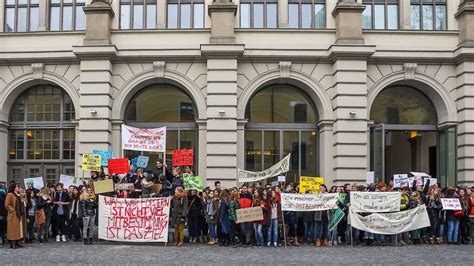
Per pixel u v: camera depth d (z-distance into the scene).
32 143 23.81
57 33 22.78
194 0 23.14
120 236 16.94
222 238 17.19
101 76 22.11
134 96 23.53
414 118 24.09
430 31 22.92
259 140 23.58
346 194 18.11
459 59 22.67
